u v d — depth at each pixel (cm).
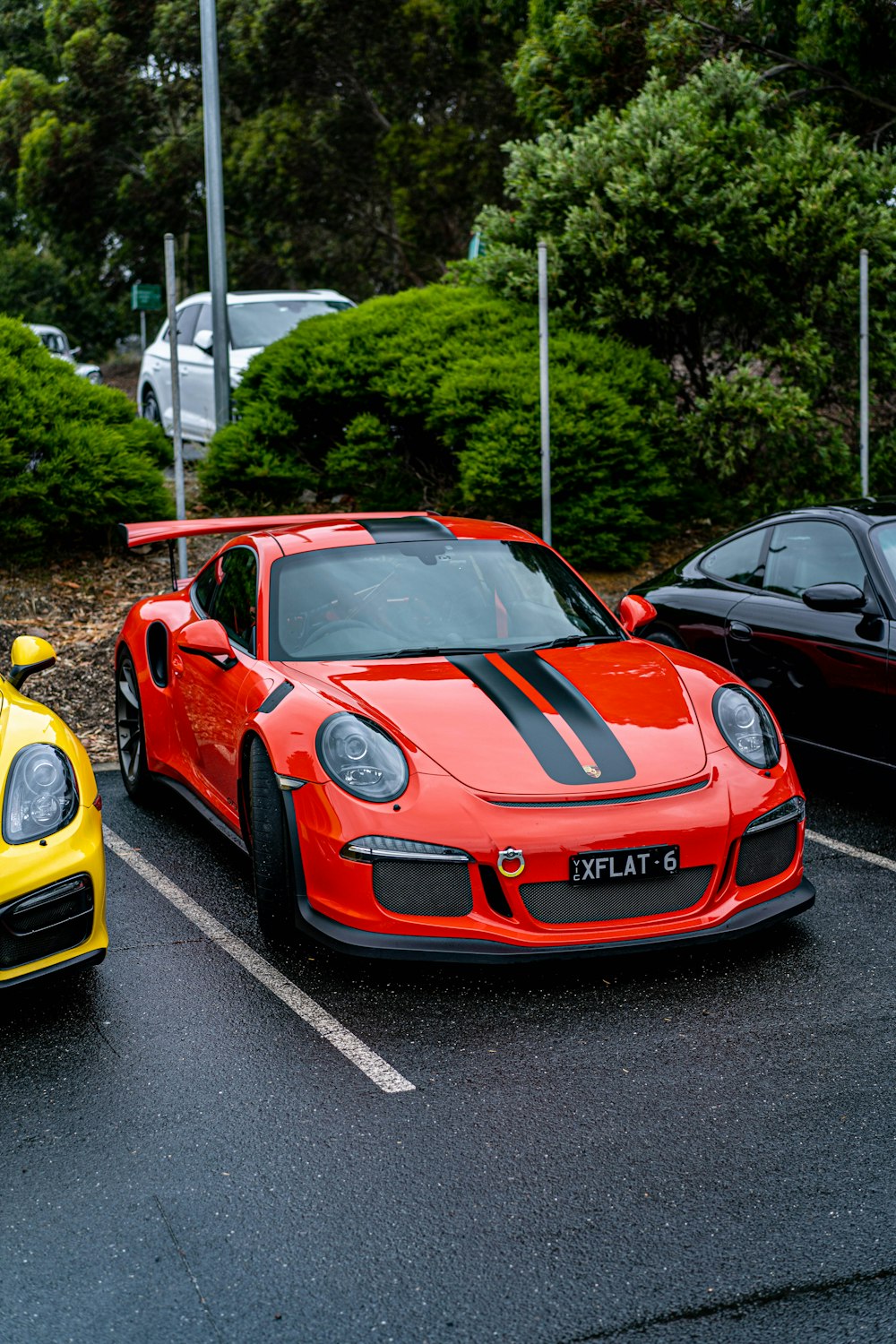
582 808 401
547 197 1185
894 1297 262
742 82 1207
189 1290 269
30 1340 254
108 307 3953
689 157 1127
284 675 471
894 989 411
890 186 1168
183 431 1438
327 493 1187
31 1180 312
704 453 1116
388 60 2794
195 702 537
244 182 2897
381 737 419
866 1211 292
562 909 400
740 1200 298
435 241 3069
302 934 438
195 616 585
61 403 1025
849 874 521
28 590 956
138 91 3008
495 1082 357
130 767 643
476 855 394
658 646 519
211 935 467
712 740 437
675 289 1154
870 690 570
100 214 3250
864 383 1003
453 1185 307
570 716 436
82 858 387
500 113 2839
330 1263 277
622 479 1056
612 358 1104
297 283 3309
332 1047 380
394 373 1107
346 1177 311
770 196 1147
